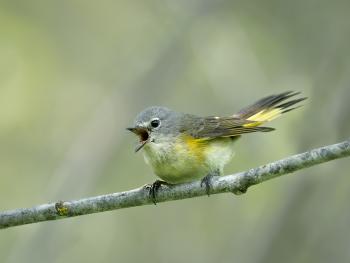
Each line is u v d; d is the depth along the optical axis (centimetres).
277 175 845
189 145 1012
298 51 1558
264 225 1370
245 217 1467
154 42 1647
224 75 1485
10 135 1656
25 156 1636
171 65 1530
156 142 1020
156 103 1521
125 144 1534
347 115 1376
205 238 1443
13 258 1327
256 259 1316
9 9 1734
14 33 1734
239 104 1452
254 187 1488
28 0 1742
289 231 1326
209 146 1031
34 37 1736
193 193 918
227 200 1488
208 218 1470
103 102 1591
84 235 1467
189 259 1413
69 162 1438
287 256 1317
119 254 1453
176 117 1040
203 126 1027
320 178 1353
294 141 1402
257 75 1477
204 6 1563
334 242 1319
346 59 1474
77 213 923
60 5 1750
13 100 1689
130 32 1733
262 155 1466
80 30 1744
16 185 1594
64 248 1401
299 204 1334
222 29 1578
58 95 1698
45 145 1650
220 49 1526
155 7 1706
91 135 1476
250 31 1595
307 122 1384
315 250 1317
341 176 1368
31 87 1705
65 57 1731
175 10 1633
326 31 1564
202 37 1554
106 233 1477
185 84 1570
